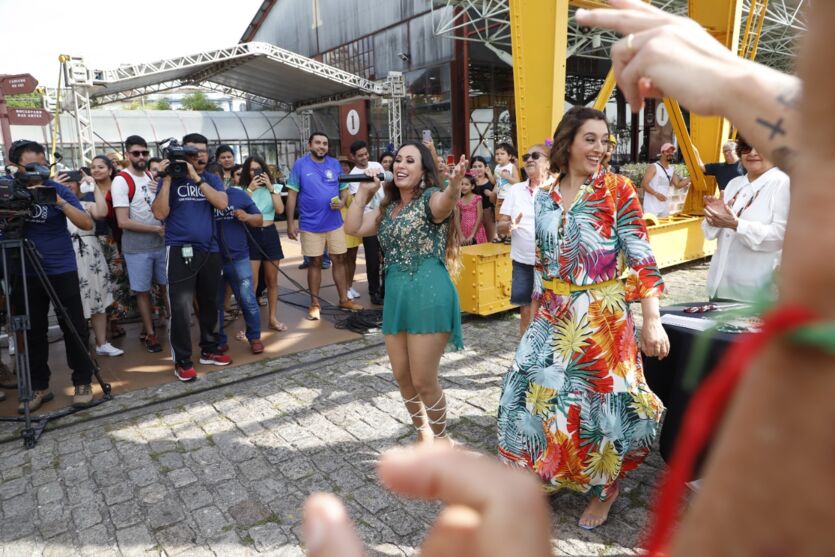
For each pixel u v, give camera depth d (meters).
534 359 2.63
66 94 11.91
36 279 4.20
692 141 8.52
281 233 12.84
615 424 2.49
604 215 2.47
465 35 15.26
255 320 5.40
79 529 2.93
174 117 19.92
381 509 2.98
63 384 4.81
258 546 2.74
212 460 3.53
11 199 3.72
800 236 0.20
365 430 3.82
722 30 7.12
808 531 0.19
